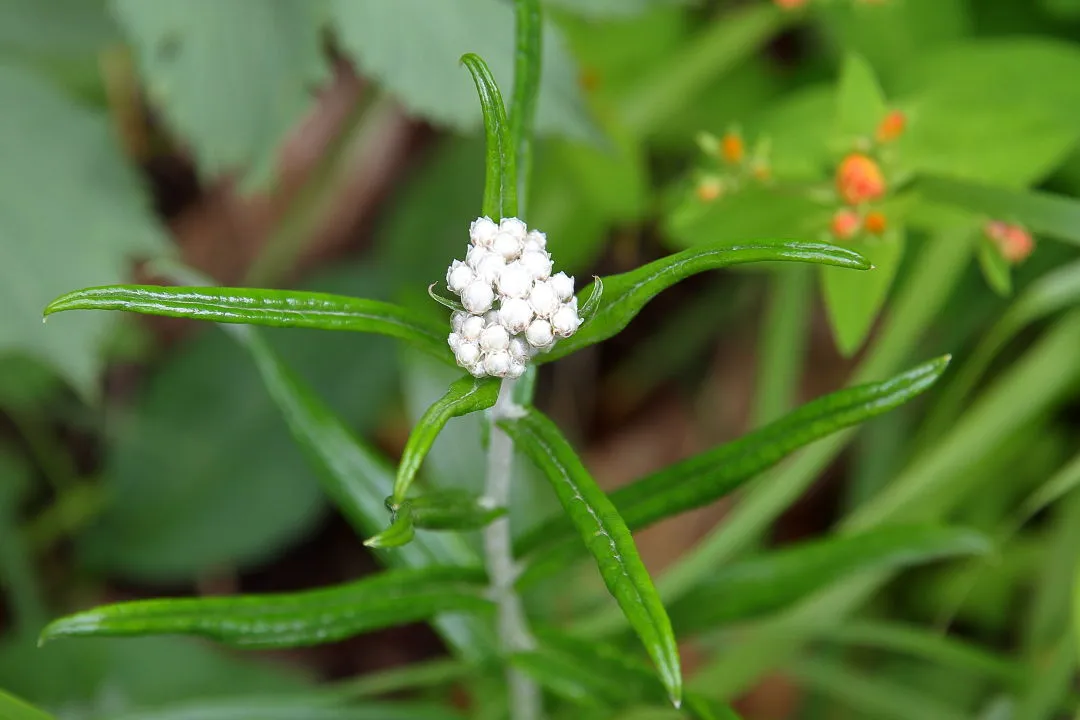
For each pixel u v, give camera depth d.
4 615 0.97
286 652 0.99
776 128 0.75
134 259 1.06
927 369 0.59
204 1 0.71
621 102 0.91
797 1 0.77
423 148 1.12
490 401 0.56
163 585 1.01
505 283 0.56
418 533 0.65
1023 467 0.87
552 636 0.65
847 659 0.90
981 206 0.71
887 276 0.71
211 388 0.96
